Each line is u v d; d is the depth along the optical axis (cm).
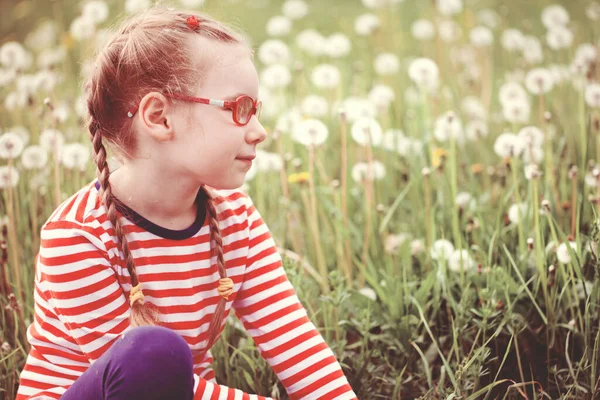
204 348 158
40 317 154
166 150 146
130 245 149
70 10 493
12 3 504
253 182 286
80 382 136
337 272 204
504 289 197
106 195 145
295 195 282
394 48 425
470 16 431
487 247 228
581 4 513
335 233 257
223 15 182
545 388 192
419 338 200
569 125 304
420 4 552
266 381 189
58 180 230
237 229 159
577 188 249
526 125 324
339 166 297
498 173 262
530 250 206
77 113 314
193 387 138
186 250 152
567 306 199
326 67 319
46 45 432
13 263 227
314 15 577
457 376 170
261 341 162
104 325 146
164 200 149
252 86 147
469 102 340
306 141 226
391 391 195
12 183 230
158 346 131
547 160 249
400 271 236
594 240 191
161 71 143
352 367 192
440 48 384
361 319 204
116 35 151
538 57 362
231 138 144
